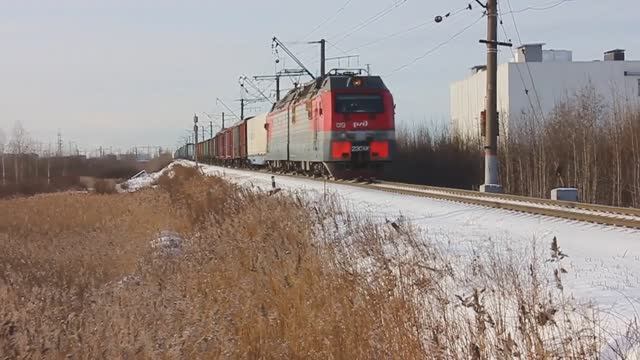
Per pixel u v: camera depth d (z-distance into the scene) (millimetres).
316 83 35156
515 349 5836
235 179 35406
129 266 16375
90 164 110000
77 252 19047
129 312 9602
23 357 8477
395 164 43438
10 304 11227
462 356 6227
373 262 9547
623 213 15281
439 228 14305
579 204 17141
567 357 5562
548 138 35281
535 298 6559
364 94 30625
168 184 40906
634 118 32844
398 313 7215
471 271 9070
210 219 18312
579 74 58281
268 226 14023
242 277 10688
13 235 25906
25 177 84562
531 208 16141
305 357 7613
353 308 7812
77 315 10617
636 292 7590
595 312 6621
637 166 31328
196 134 64188
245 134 62188
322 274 9531
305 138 35438
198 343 7973
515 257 9922
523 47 60906
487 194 21938
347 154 30328
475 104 63750
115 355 7996
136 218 26625
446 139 43781
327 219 15648
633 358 5410
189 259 13656
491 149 24656
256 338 8242
